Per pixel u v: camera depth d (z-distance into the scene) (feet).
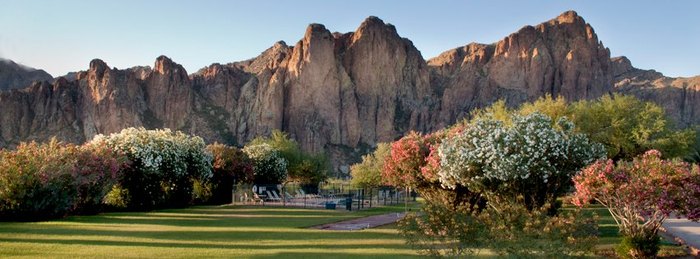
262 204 184.85
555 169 85.05
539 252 49.42
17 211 105.09
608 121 164.45
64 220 108.88
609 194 66.44
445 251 59.52
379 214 139.03
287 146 328.29
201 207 172.76
